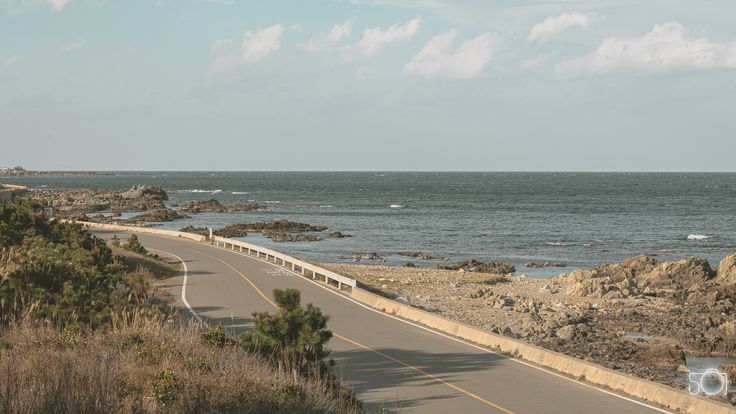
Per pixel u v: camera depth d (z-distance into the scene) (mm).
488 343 24656
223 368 15227
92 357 14547
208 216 116375
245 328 25922
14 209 38625
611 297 42219
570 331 30281
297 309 17828
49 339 16797
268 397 13555
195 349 16625
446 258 65812
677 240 82062
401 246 75875
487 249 73625
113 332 18219
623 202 155250
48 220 40438
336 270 48406
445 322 27500
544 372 20875
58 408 10969
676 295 42594
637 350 27969
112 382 12641
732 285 43375
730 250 72625
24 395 11266
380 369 21078
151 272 40812
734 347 29234
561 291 44188
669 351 26734
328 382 16328
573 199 167250
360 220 108625
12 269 24031
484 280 47531
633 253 70375
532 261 64562
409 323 28812
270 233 86438
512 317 34406
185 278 40625
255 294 34906
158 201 148375
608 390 18891
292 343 17656
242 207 130000
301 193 197250
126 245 48250
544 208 135500
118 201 143875
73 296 21312
